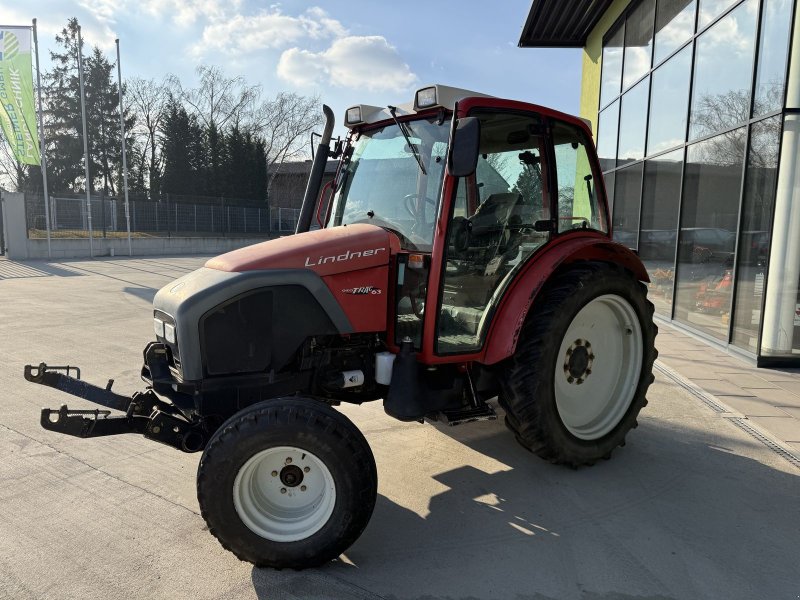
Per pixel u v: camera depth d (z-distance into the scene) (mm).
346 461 2441
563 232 3611
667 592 2379
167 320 2816
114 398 3055
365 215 3463
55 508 3037
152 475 3428
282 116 43656
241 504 2479
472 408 3256
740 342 6230
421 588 2412
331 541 2457
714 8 7016
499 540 2771
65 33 37688
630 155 10094
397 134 3389
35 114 16656
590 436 3576
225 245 25828
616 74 10891
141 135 41500
